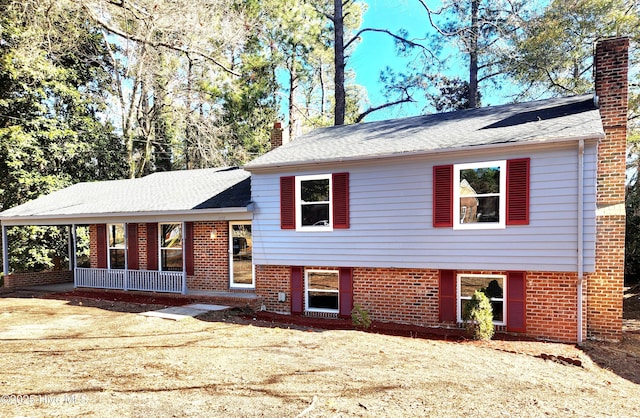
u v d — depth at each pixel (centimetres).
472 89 2191
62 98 2105
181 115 2509
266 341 792
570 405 504
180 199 1358
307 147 1184
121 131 2627
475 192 894
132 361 638
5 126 1911
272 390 517
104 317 1013
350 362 650
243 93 2409
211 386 529
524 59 1894
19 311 1105
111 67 2475
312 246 1070
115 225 1520
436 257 930
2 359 643
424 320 975
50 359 644
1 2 1738
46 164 1992
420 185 945
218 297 1239
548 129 854
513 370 641
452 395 515
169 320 977
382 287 1021
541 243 835
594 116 870
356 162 1006
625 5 1684
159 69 2367
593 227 791
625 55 907
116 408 448
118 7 1741
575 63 1873
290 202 1094
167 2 1809
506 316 905
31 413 425
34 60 1839
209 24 2045
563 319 851
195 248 1357
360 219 1011
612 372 686
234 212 1172
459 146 876
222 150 2628
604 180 925
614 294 880
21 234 1877
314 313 1094
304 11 2411
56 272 1803
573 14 1747
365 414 448
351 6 2561
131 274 1402
